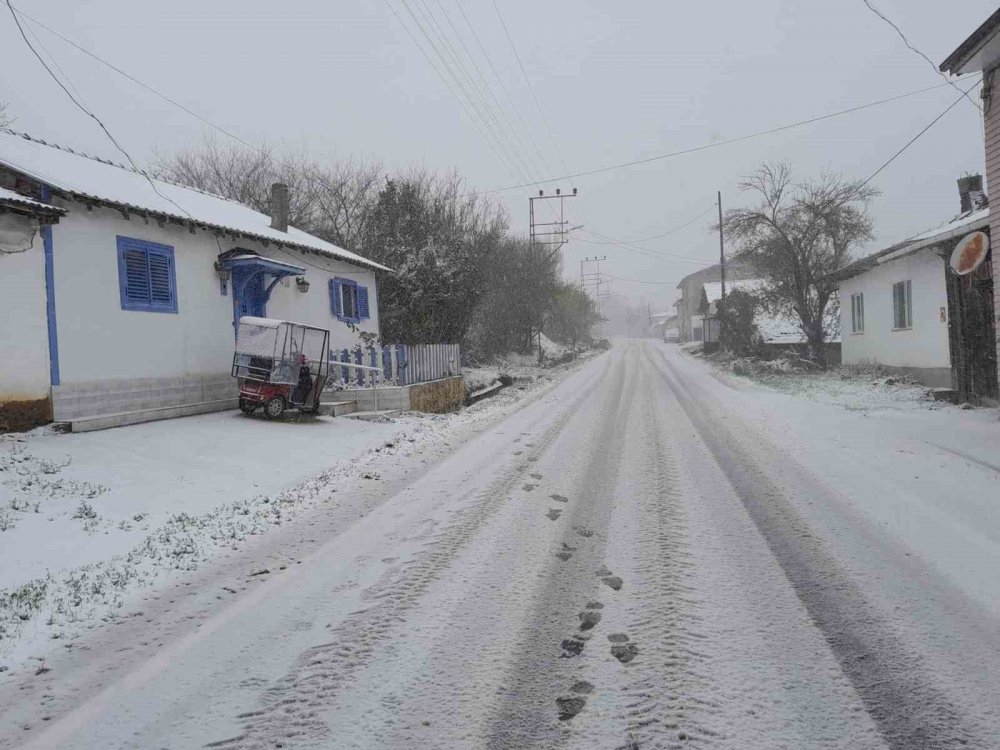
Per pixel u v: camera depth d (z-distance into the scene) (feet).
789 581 13.46
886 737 8.29
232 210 50.19
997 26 30.25
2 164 28.37
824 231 78.89
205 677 10.61
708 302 150.92
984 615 11.64
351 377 47.11
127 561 16.57
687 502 19.75
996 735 8.25
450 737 8.64
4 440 26.53
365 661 10.84
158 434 30.58
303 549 17.19
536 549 16.15
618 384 64.44
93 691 10.39
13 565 16.25
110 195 32.09
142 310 34.37
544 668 10.37
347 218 93.61
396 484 24.41
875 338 61.11
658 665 10.28
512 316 105.60
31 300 28.43
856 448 27.48
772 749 8.13
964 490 20.34
